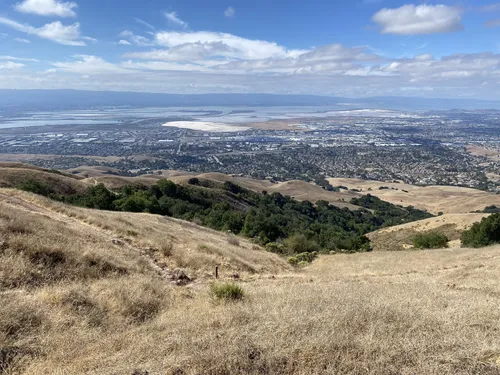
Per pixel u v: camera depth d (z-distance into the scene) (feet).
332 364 11.88
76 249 29.32
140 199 111.75
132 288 24.16
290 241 100.42
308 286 32.73
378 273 51.75
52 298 20.15
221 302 22.70
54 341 15.78
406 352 12.64
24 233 28.40
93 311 19.88
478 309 19.86
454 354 12.46
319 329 14.70
